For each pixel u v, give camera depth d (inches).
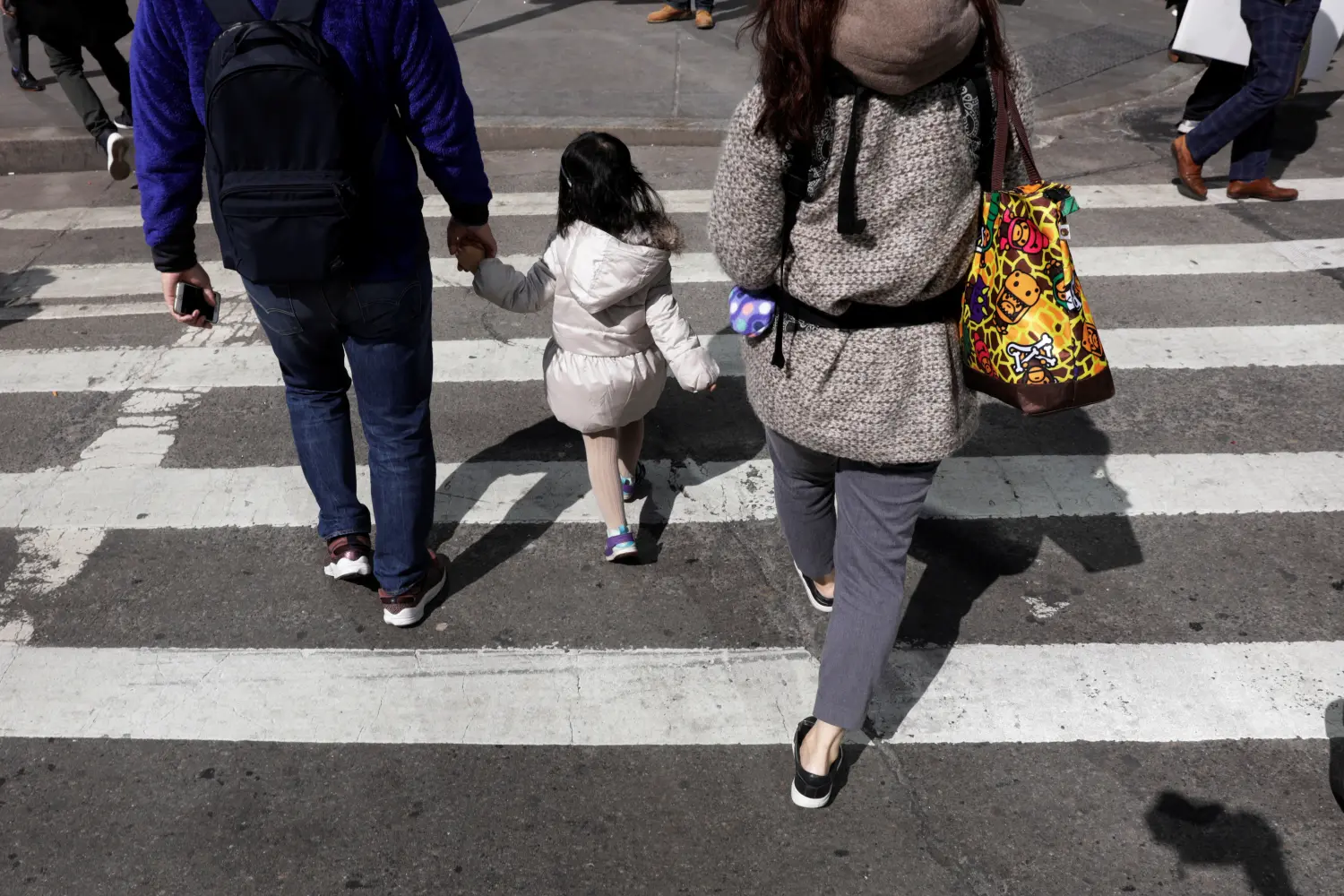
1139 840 106.6
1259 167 255.1
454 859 106.6
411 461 127.3
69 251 254.5
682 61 359.3
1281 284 218.2
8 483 168.2
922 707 122.5
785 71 76.3
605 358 130.3
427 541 141.9
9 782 116.7
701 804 111.8
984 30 79.3
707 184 279.1
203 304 119.0
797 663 129.3
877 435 93.7
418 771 116.6
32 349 208.7
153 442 177.6
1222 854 104.9
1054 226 82.8
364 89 103.6
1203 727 119.0
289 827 110.7
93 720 124.5
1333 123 306.5
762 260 88.2
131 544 153.6
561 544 151.3
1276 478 160.1
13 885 105.5
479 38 386.9
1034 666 128.0
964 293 88.3
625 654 131.5
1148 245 237.0
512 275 126.1
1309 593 137.8
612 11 416.2
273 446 175.6
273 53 96.1
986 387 88.7
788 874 104.1
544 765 116.9
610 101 324.5
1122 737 118.1
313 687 128.3
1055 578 141.9
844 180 80.4
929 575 142.9
